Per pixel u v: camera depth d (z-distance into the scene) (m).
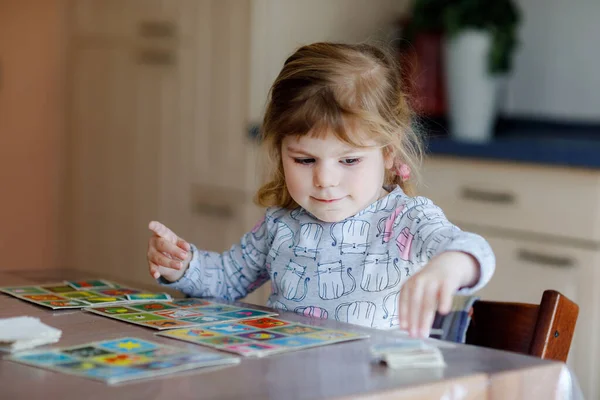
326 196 1.40
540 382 0.97
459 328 1.39
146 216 3.45
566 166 2.46
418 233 1.36
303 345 1.04
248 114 3.08
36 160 3.75
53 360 0.95
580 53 3.20
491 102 3.08
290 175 1.43
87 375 0.89
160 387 0.85
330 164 1.39
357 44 1.59
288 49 3.10
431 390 0.89
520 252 2.59
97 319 1.20
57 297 1.36
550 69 3.29
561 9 3.24
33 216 3.79
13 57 3.78
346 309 1.42
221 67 3.15
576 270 2.47
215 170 3.20
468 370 0.94
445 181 2.75
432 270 1.05
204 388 0.85
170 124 3.33
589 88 3.18
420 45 3.20
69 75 3.65
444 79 3.15
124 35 3.45
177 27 3.27
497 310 1.41
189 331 1.11
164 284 1.52
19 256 3.83
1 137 3.85
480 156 2.62
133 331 1.11
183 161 3.30
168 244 1.50
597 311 2.43
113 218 3.56
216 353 0.99
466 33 3.01
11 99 3.80
